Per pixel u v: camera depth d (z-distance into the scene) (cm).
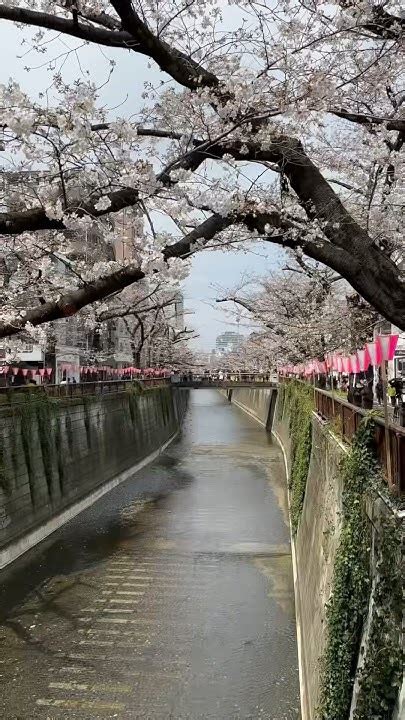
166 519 2016
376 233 947
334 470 912
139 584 1415
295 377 3228
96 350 3600
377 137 886
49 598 1336
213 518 2017
